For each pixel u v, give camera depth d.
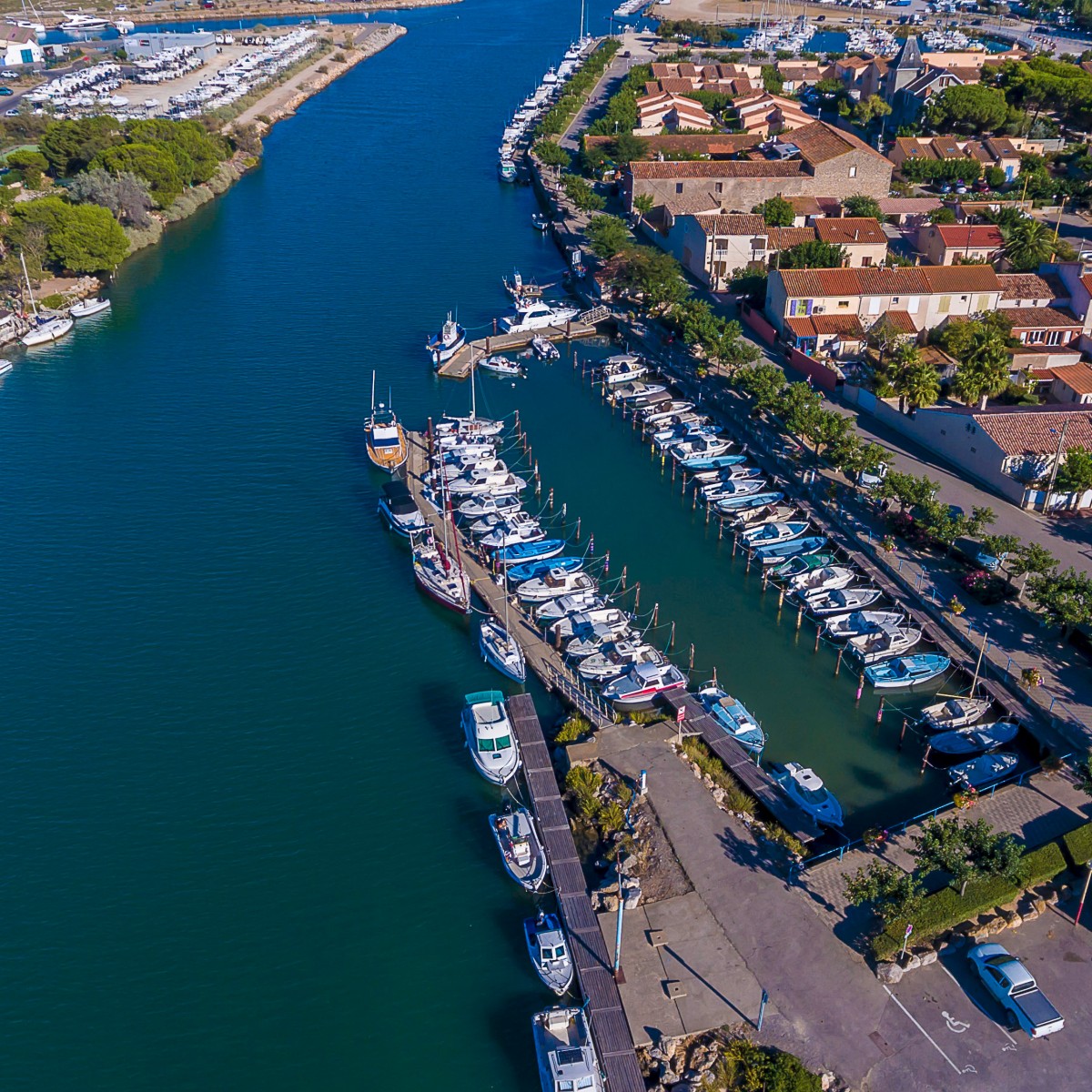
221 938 64.81
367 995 61.38
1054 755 73.62
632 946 60.88
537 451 122.56
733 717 79.56
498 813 73.62
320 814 73.81
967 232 160.00
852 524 102.75
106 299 168.25
